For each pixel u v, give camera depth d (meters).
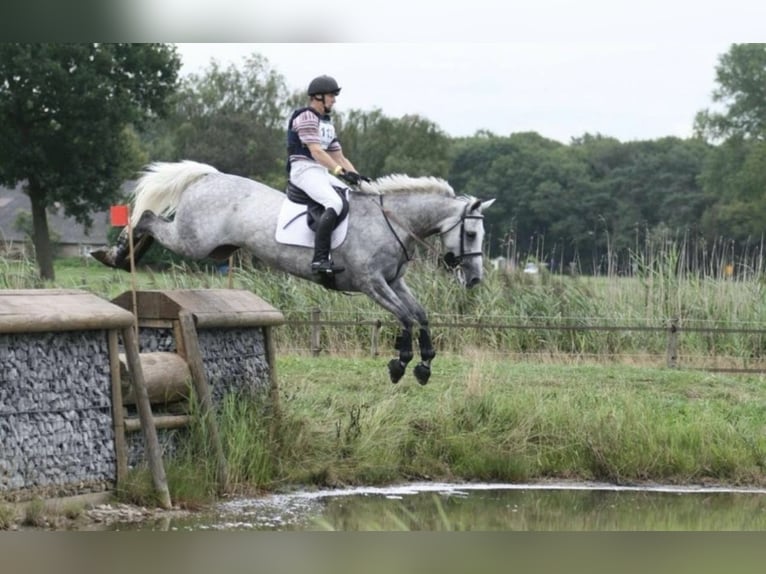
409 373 17.31
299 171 12.79
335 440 13.59
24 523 9.84
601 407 15.09
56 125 50.66
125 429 11.00
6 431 9.84
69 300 10.57
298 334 20.20
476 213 13.01
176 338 12.01
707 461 14.18
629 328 19.94
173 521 10.57
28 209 67.25
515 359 19.92
